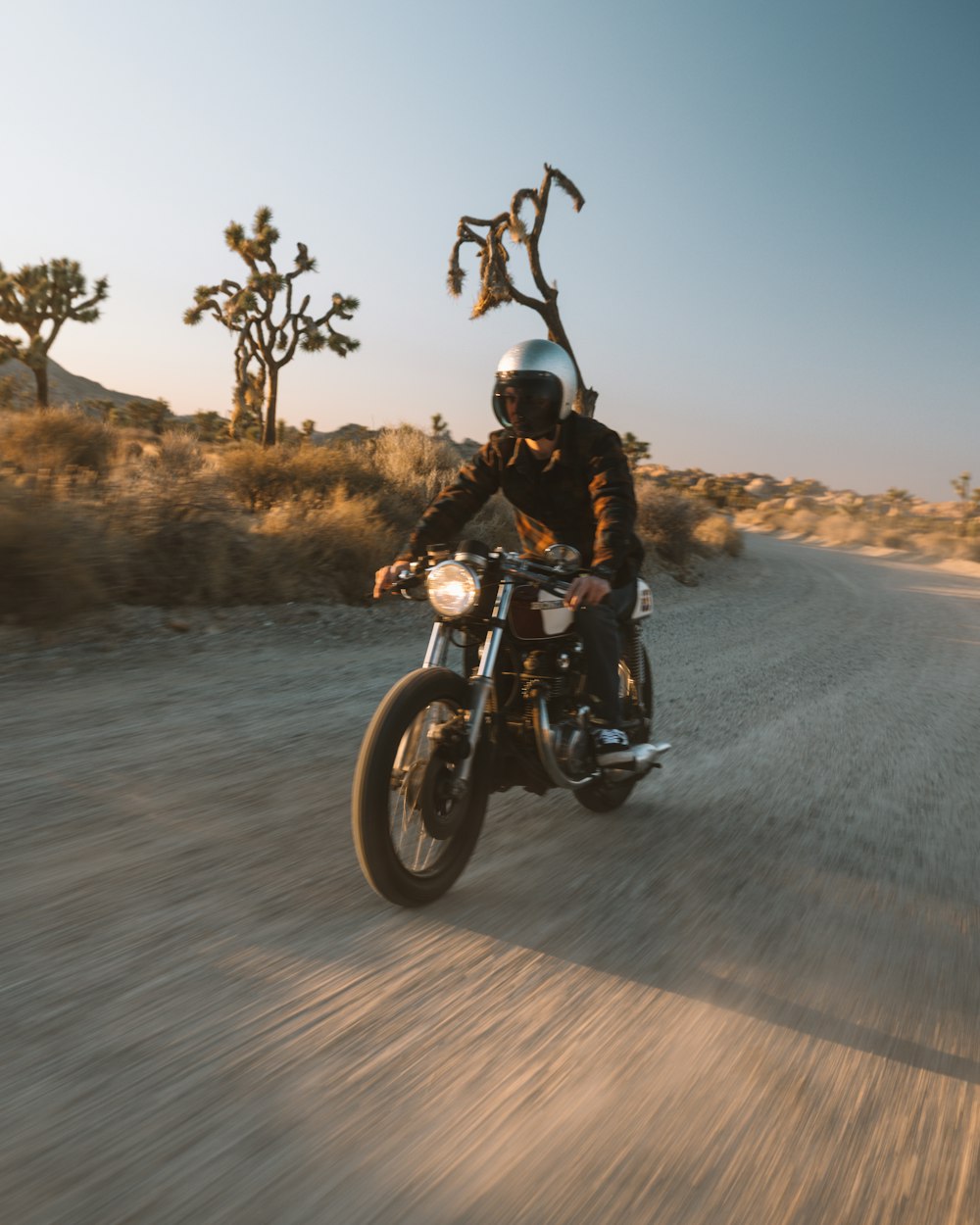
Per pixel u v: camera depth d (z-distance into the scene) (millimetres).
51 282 30578
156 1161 1858
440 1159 1920
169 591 8766
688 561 21281
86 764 4516
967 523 54062
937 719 7145
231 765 4656
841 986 2828
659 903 3371
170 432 17000
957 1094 2285
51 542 7504
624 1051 2391
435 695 3164
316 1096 2111
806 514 63000
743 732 6188
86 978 2578
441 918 3123
